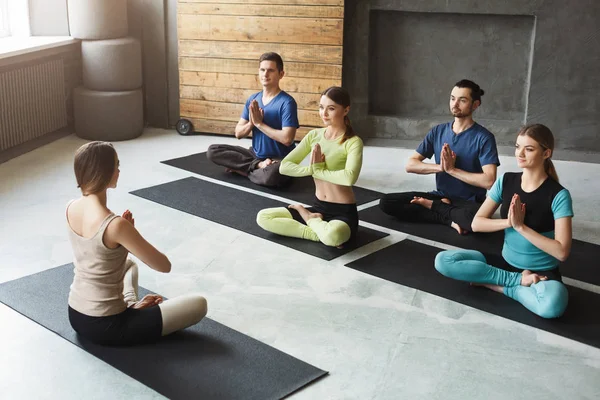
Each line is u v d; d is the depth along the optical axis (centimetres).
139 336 291
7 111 558
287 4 611
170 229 426
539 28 586
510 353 298
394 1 607
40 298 333
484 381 278
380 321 322
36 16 634
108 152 272
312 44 614
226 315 324
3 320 313
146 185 509
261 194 495
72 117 655
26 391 265
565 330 315
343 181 393
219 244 405
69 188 499
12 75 560
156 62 673
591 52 582
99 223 271
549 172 333
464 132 440
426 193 454
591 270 379
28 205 462
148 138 649
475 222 346
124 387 268
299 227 411
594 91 590
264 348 296
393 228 435
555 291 319
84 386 268
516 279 339
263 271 371
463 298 343
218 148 532
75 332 304
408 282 360
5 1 626
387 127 638
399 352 297
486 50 613
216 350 293
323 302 339
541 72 595
